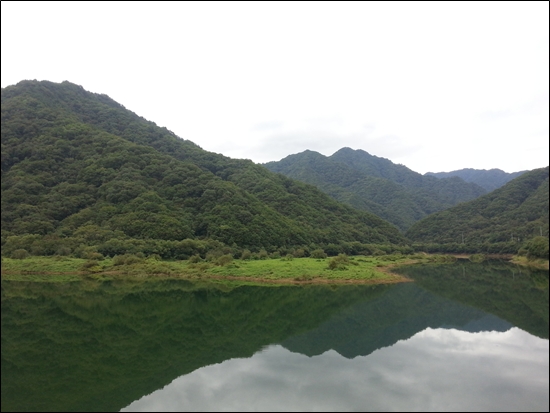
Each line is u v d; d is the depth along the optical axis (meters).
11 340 31.55
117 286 60.28
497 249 131.75
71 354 28.30
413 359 27.48
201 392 21.73
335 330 35.72
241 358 27.86
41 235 84.44
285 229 109.56
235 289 58.62
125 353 28.72
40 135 120.69
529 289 58.81
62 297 50.69
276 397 21.00
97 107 176.62
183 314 42.16
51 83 174.38
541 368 25.52
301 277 65.12
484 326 36.88
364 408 19.58
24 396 21.05
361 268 76.25
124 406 19.84
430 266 98.56
